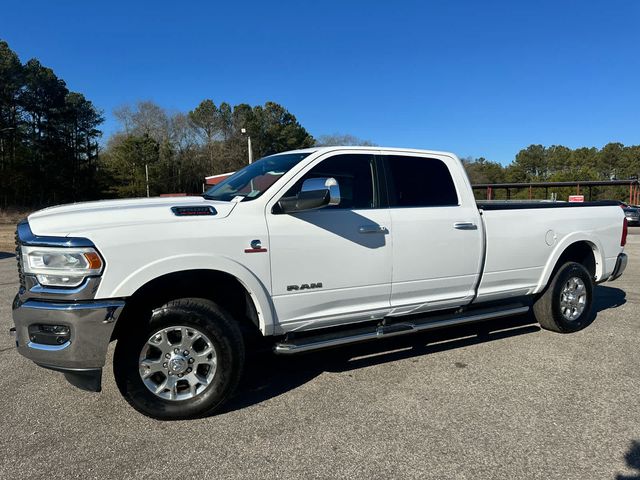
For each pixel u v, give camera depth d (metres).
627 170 105.56
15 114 58.66
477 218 4.63
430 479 2.70
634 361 4.54
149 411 3.32
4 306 6.77
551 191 67.00
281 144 68.00
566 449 3.00
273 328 3.68
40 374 4.29
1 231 24.73
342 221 3.89
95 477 2.73
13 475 2.74
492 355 4.71
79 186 63.66
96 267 3.07
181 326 3.35
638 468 2.80
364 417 3.43
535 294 5.40
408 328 4.25
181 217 3.36
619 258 5.90
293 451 2.99
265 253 3.57
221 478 2.72
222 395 3.43
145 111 67.44
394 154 4.34
